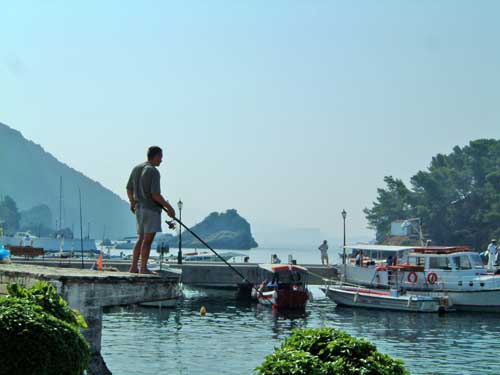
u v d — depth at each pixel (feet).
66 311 31.99
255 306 185.68
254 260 572.92
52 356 28.32
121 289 42.01
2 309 28.63
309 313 172.24
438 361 109.70
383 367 33.01
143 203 45.96
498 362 108.78
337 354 33.40
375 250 198.59
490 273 190.60
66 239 433.48
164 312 168.96
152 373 94.48
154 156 46.70
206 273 207.82
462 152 559.79
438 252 184.14
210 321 153.07
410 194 545.44
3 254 58.54
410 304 175.11
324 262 262.67
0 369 27.48
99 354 40.68
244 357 108.58
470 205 510.58
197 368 98.73
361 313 173.68
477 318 165.27
